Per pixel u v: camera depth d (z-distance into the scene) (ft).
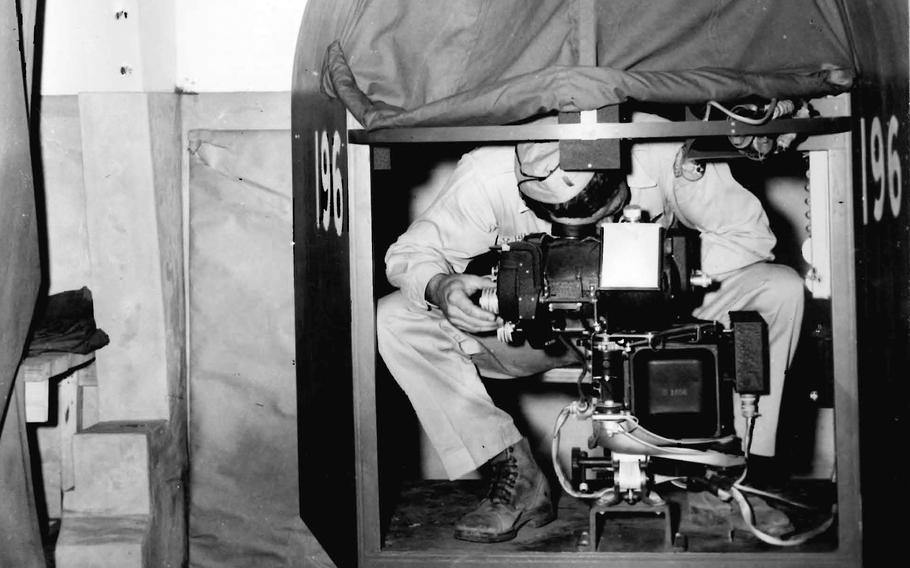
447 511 7.97
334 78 6.48
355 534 6.91
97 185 7.67
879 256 6.15
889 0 5.62
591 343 6.15
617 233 5.91
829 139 6.60
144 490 7.22
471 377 7.27
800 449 9.16
